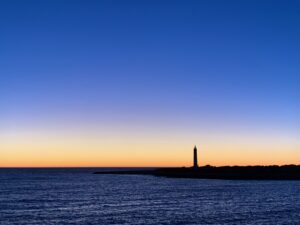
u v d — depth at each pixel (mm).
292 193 104938
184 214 67750
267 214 66750
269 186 133875
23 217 64750
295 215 65375
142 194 106562
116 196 101000
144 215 66812
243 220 61031
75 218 63875
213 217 64312
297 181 164250
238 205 79562
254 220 60875
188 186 140375
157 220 61875
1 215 66750
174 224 58406
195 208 75438
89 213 69250
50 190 122250
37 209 74438
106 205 81000
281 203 82125
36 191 117875
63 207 77625
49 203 84688
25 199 93125
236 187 130875
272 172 193875
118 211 71688
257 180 174500
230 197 95625
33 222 60281
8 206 79000
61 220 62000
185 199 92125
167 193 109312
